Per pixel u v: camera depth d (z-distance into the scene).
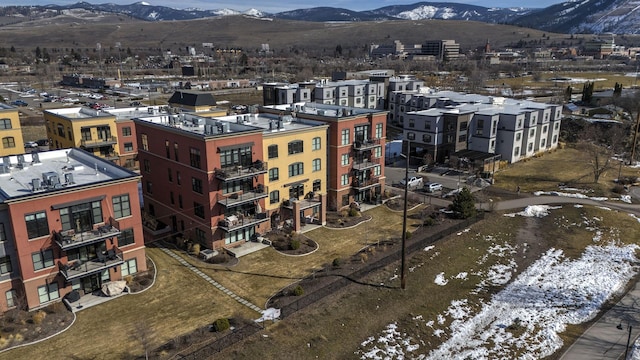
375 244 51.88
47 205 36.62
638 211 63.44
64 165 46.38
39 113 128.75
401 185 72.50
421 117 83.50
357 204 62.94
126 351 32.94
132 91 180.50
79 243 37.47
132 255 43.06
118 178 40.84
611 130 99.44
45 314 36.78
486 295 42.50
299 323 36.59
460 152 82.75
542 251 51.56
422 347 35.03
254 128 50.25
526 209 62.84
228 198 48.28
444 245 51.56
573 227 57.88
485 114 83.06
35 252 36.75
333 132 59.12
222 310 38.44
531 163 86.88
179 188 51.69
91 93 175.50
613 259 50.03
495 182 75.25
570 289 43.72
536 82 181.88
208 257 47.19
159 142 53.03
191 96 85.88
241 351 32.97
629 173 80.69
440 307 40.28
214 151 46.62
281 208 55.50
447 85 167.50
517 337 36.44
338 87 120.19
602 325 38.12
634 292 43.59
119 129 74.62
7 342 33.53
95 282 40.69
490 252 50.91
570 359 33.75
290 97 116.56
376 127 63.97
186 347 33.25
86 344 33.69
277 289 42.00
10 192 37.88
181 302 39.56
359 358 33.31
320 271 45.28
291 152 54.94
